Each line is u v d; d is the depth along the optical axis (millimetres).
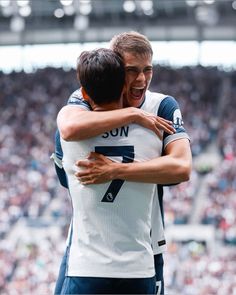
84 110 3391
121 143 3355
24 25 43375
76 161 3381
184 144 3432
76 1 38250
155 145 3408
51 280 21953
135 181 3303
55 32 44219
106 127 3281
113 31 43188
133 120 3332
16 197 29547
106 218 3340
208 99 40656
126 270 3328
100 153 3352
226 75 43688
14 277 23000
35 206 28562
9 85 43594
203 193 29797
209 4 38094
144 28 42719
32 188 30578
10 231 26922
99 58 3301
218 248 25094
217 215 26969
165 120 3439
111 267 3322
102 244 3348
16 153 34812
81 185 3367
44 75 44844
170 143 3434
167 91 41750
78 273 3363
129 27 42719
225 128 36281
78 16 39938
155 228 3609
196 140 35250
